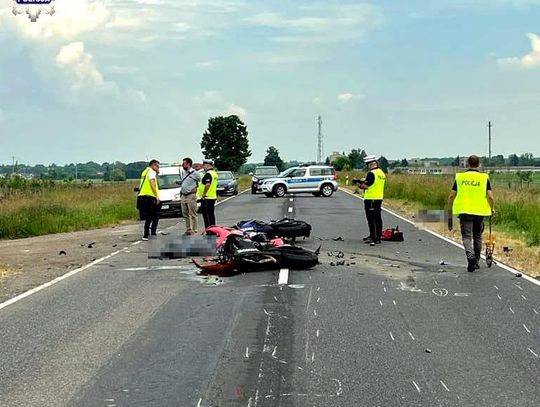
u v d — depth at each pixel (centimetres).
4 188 3572
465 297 1045
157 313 949
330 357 723
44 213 2550
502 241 1820
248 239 1341
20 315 954
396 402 589
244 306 981
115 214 2827
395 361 710
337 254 1541
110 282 1219
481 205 1307
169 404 590
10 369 699
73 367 702
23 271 1416
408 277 1228
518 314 927
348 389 622
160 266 1402
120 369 693
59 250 1777
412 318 903
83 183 4694
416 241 1819
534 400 595
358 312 938
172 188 2995
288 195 4694
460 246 1708
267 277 1230
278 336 809
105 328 867
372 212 1755
